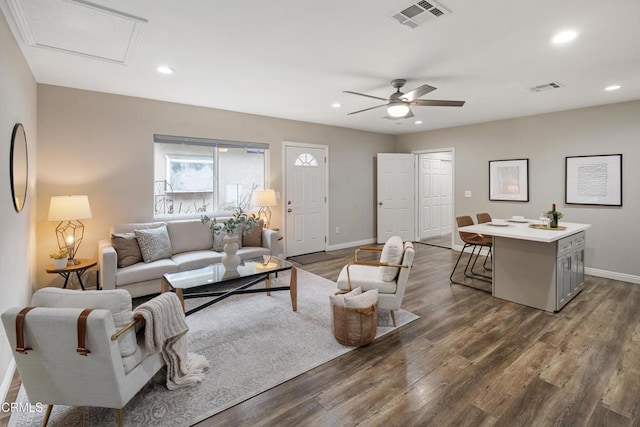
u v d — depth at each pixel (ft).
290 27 7.49
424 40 8.15
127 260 11.45
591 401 6.21
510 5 6.53
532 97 13.16
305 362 7.63
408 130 21.49
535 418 5.79
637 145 13.41
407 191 22.57
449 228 25.91
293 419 5.81
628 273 13.76
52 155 11.59
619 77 10.85
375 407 6.10
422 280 13.98
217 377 7.05
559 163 15.62
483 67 9.96
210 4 6.50
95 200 12.46
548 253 10.47
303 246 18.83
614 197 14.01
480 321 9.84
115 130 12.76
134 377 5.71
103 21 7.14
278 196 17.54
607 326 9.42
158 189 14.49
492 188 18.15
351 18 7.09
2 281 6.81
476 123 18.76
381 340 8.70
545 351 8.06
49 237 11.62
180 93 12.68
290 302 11.45
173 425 5.66
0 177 6.71
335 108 15.20
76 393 5.30
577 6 6.56
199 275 10.00
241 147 16.25
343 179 20.59
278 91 12.44
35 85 10.94
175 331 6.66
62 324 4.92
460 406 6.11
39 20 7.09
